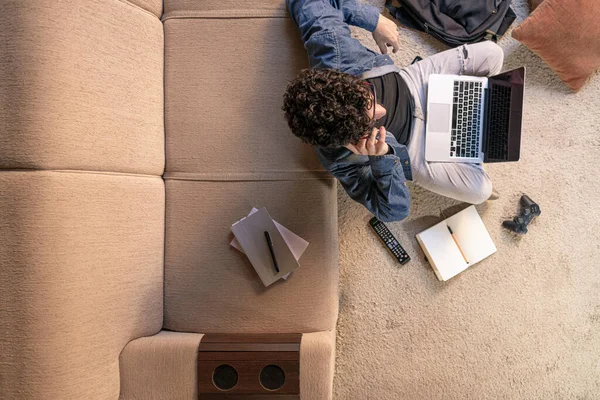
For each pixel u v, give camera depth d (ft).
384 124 4.82
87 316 3.90
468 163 5.29
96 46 4.03
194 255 4.78
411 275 5.96
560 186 5.98
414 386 5.95
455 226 5.81
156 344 4.33
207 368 4.23
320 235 4.77
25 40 3.61
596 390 5.96
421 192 5.99
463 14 5.66
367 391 5.95
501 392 5.95
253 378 4.22
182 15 4.80
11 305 3.63
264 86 4.80
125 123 4.32
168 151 4.87
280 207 4.79
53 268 3.67
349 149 4.30
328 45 4.49
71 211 3.78
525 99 6.02
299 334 4.58
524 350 5.96
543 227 5.98
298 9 4.60
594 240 5.97
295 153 4.79
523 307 5.96
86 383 3.88
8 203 3.62
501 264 5.97
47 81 3.65
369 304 5.97
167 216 4.84
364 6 4.98
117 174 4.26
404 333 5.96
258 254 4.66
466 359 5.95
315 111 3.71
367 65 4.70
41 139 3.64
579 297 5.97
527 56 6.00
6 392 3.66
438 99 5.12
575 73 5.67
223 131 4.81
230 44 4.79
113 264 4.16
